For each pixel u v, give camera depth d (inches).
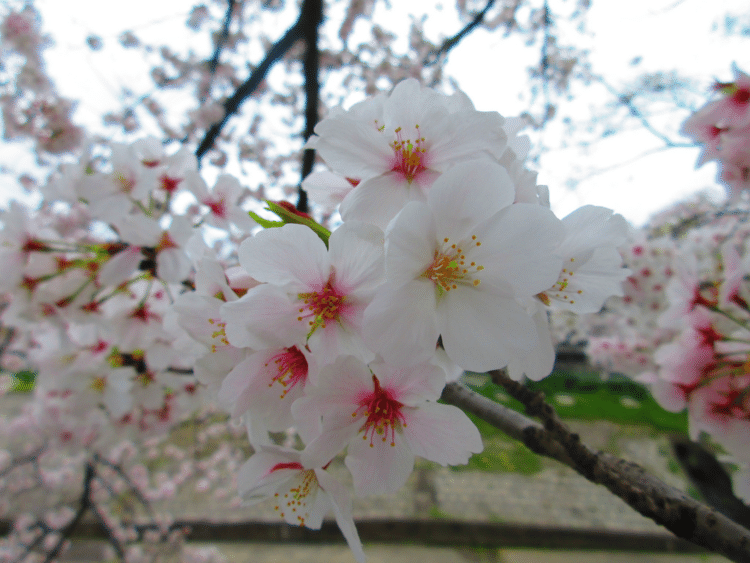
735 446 5.6
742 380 5.6
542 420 4.7
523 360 4.1
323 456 3.7
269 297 3.7
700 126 6.7
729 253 5.8
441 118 3.9
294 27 13.2
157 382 8.6
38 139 13.6
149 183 6.7
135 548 19.6
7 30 13.1
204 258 4.2
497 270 3.6
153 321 7.7
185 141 17.7
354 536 3.7
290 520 4.3
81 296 6.9
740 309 5.7
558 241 3.6
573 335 34.0
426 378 3.7
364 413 3.8
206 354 4.2
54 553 14.8
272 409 3.9
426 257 3.6
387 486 3.8
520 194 3.9
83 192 6.5
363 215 3.8
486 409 5.4
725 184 7.1
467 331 3.6
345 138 3.9
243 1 17.3
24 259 6.7
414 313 3.5
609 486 4.5
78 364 8.0
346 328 3.7
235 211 8.0
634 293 17.9
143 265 6.7
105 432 9.9
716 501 13.4
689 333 5.9
